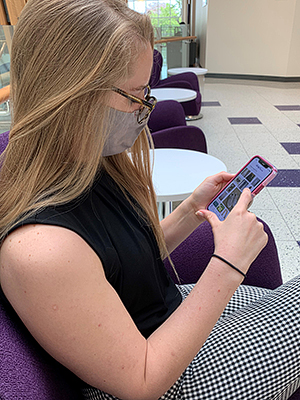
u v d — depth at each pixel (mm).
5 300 584
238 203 672
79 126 547
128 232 680
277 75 7281
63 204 554
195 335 590
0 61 1526
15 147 562
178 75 4324
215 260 619
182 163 1701
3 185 578
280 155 3422
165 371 566
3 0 2334
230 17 7219
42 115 527
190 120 4750
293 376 689
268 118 4738
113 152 695
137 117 641
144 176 867
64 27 509
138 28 567
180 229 949
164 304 784
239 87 7117
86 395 704
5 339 536
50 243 479
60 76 518
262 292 1016
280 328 711
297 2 6629
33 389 513
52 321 480
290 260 1933
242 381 675
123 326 537
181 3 9141
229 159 3393
